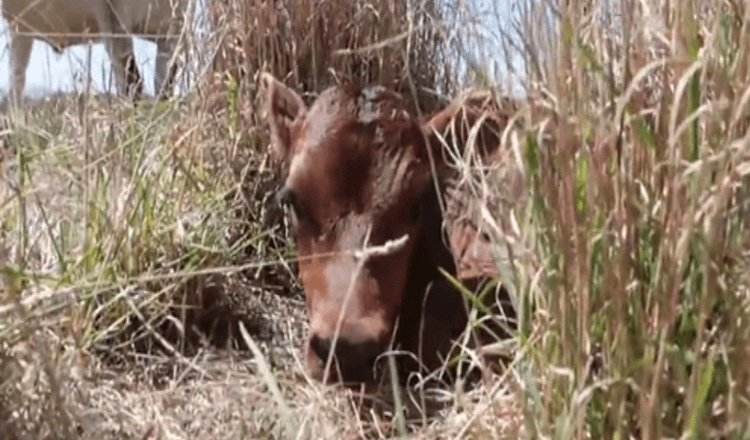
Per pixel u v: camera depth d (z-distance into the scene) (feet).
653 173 5.85
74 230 9.89
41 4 21.36
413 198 8.22
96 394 8.06
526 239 6.28
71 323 8.26
